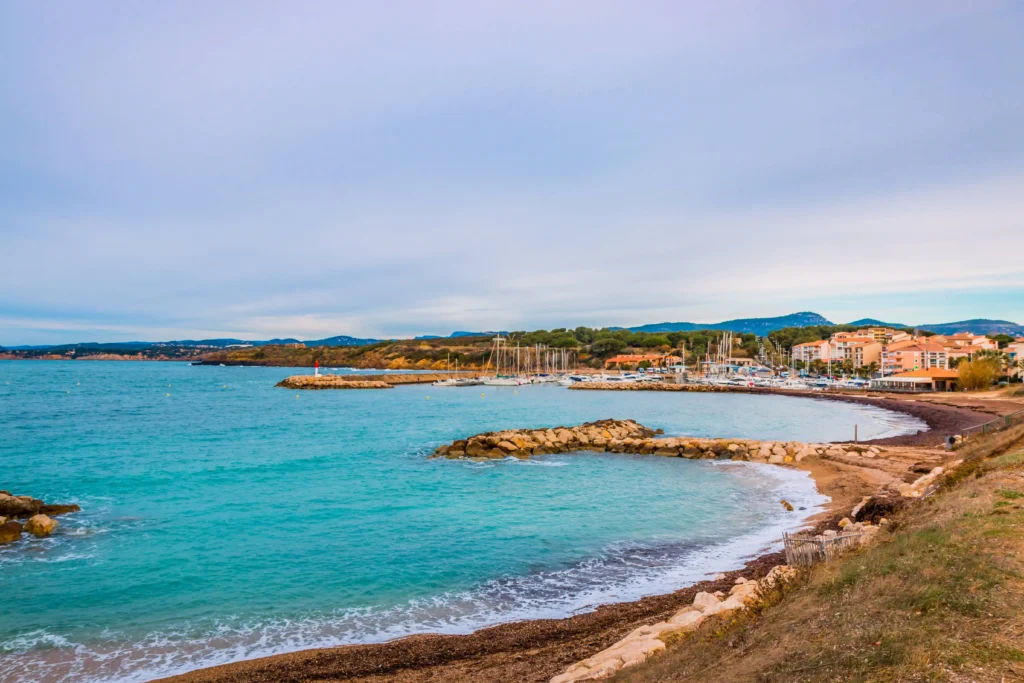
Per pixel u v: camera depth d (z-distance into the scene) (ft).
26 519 101.65
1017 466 75.92
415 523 100.99
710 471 148.15
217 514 107.04
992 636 30.68
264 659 55.67
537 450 177.88
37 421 272.72
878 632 33.27
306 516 105.70
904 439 192.03
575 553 85.05
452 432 234.79
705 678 33.99
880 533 59.16
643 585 72.23
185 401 403.54
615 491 125.59
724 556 82.02
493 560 82.53
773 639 37.40
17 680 53.01
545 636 58.13
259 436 219.61
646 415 312.29
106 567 80.64
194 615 66.18
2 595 71.51
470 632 60.85
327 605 68.64
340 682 50.16
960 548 43.86
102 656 57.36
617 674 40.78
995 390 367.04
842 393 424.46
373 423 268.82
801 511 105.50
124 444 197.88
